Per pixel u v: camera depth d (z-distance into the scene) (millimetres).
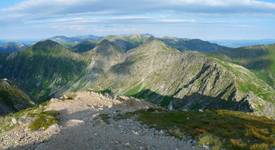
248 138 39906
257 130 44281
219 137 39688
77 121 53844
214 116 61562
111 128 46500
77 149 34062
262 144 35250
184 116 58844
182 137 39562
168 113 63219
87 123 52562
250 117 67938
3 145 42625
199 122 51531
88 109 80625
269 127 53281
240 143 36062
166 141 37125
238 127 47312
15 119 58375
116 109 83062
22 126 54125
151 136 40312
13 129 53406
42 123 52219
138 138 38188
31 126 51625
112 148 33219
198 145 35469
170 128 45219
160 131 43594
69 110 79500
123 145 34219
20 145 40969
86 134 41312
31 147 38719
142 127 47312
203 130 43000
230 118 60750
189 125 47562
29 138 43906
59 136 41969
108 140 36781
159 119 53906
